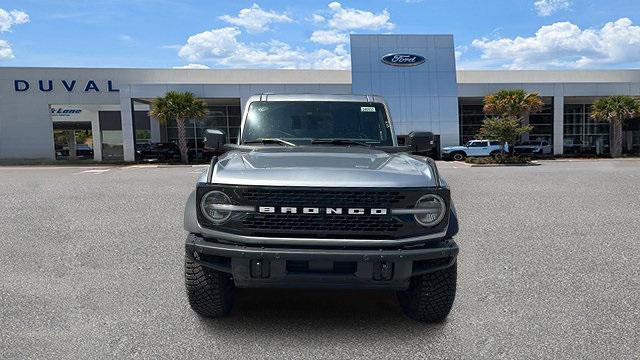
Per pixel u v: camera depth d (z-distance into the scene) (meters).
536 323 3.81
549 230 7.47
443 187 3.43
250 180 3.36
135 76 40.41
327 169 3.48
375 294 4.59
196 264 3.67
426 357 3.28
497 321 3.87
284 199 3.31
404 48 36.16
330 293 4.61
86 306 4.17
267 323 3.86
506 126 28.47
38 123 39.16
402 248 3.35
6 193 12.70
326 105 4.97
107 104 40.00
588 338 3.54
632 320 3.85
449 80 36.03
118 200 11.11
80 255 5.91
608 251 6.09
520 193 12.47
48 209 9.67
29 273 5.13
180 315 3.99
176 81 41.50
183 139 32.66
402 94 35.62
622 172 19.97
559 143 36.50
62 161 37.38
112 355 3.27
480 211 9.40
